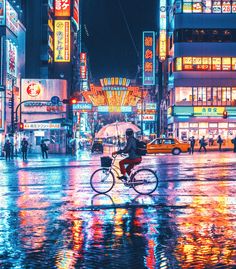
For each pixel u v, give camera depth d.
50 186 21.78
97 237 10.43
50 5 85.38
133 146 18.44
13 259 8.58
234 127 82.50
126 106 88.62
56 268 7.98
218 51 82.62
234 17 82.94
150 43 93.12
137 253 8.96
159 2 89.12
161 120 100.31
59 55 83.75
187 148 59.81
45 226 11.75
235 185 21.28
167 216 13.16
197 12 82.81
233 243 9.75
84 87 136.62
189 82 82.38
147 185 18.45
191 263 8.20
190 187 20.52
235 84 82.50
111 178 19.14
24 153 50.59
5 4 60.19
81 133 128.12
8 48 61.66
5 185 22.53
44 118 70.88
